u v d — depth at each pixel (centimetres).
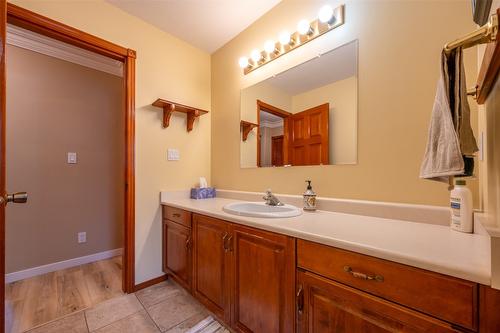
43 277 206
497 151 69
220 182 226
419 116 109
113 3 172
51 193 222
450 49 67
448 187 94
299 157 159
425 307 63
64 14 153
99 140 255
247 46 199
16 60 204
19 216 204
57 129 227
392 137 117
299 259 95
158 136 199
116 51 175
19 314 151
